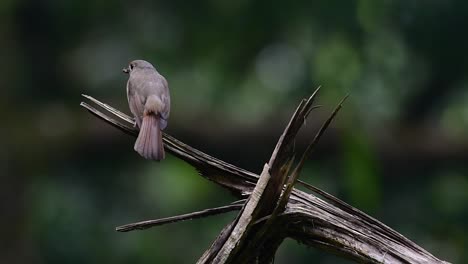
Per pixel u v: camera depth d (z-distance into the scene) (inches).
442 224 591.2
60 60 658.2
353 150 492.7
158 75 298.7
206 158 227.1
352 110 567.2
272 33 625.6
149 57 631.2
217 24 634.8
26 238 622.5
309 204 219.3
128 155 624.7
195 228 601.6
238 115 601.6
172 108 603.8
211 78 624.4
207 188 606.5
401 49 580.7
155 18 636.7
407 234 586.9
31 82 661.9
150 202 611.2
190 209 603.8
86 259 606.5
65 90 660.1
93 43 645.3
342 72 580.4
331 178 568.4
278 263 583.5
